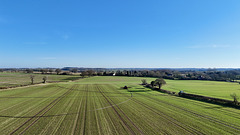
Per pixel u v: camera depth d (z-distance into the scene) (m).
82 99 30.47
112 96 35.41
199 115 19.48
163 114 19.81
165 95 37.56
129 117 18.33
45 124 15.44
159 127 15.00
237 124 16.06
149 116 18.84
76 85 60.00
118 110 21.78
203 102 28.52
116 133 13.38
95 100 29.61
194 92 45.03
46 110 21.08
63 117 17.95
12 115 18.45
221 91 47.44
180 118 18.09
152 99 31.61
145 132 13.70
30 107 22.67
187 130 14.31
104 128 14.52
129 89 50.50
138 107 23.86
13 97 30.86
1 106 22.98
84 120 16.92
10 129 13.99
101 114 19.53
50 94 36.28
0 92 36.66
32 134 12.94
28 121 16.33
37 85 52.91
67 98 31.33
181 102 28.36
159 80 48.88
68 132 13.45
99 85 62.75
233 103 25.06
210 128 14.87
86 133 13.27
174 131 14.02
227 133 13.69
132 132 13.66
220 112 21.02
